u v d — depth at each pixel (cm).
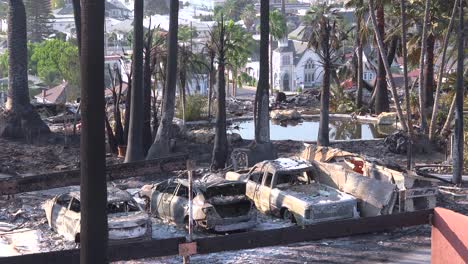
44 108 4638
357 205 2053
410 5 4194
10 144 3372
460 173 2561
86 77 1051
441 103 4344
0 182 1761
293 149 3350
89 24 1041
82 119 1065
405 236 1991
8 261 1240
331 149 2361
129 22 16750
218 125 2723
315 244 1923
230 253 1847
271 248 1888
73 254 1273
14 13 3544
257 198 2172
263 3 2770
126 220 1769
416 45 4328
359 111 5006
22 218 2145
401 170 2194
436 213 1512
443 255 1505
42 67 12031
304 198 2002
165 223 2077
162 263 1755
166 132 2898
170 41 2878
